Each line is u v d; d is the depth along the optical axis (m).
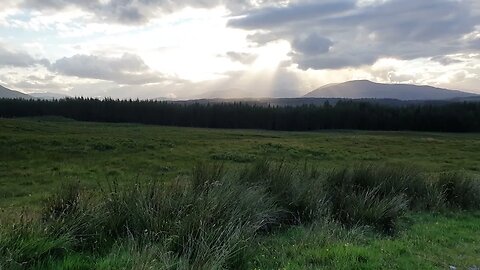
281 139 45.34
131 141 30.97
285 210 7.88
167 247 5.20
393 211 8.34
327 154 29.78
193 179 8.07
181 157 25.05
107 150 27.17
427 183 11.59
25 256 4.62
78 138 29.95
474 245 7.27
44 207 6.86
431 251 6.72
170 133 51.16
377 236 7.61
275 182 8.79
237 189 7.41
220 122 105.75
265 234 7.19
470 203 11.52
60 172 19.05
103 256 5.14
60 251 5.06
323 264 5.65
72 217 5.82
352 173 10.85
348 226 7.98
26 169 20.05
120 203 6.32
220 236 5.38
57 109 111.44
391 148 37.97
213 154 26.16
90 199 6.81
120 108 109.88
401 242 7.07
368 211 8.28
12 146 25.55
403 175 11.34
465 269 5.87
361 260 5.85
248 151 28.94
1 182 16.55
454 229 8.59
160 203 6.30
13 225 4.97
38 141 27.56
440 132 91.44
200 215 5.79
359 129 100.69
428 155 33.34
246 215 6.84
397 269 5.60
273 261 5.70
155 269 4.43
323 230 6.99
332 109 105.94
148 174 18.69
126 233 5.80
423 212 10.27
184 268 4.63
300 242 6.56
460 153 35.25
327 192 9.14
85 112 110.44
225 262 5.17
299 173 10.06
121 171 19.78
